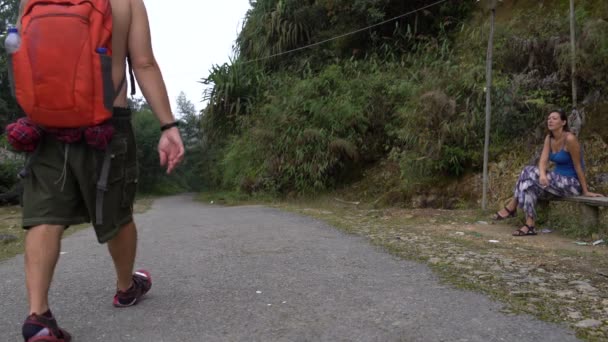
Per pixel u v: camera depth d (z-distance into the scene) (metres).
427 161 7.77
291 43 14.40
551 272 3.14
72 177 2.00
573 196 4.80
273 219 6.53
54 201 1.97
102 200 2.04
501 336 2.06
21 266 4.08
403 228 5.29
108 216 2.08
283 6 14.36
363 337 2.09
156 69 2.19
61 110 1.86
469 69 8.05
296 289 2.82
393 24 12.48
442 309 2.41
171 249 4.38
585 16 7.57
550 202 5.19
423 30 12.19
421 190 7.93
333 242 4.39
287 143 10.79
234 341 2.08
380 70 11.05
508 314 2.32
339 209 8.20
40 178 1.96
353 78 11.22
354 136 10.38
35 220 1.96
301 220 6.23
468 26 10.83
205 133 14.97
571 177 4.86
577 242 4.40
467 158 7.69
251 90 13.59
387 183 9.27
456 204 7.29
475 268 3.26
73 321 2.37
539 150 6.66
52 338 1.90
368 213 6.98
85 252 4.54
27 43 1.83
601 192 5.73
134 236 2.38
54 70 1.83
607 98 6.71
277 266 3.45
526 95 7.21
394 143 9.70
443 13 11.93
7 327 2.38
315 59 13.61
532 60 7.58
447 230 5.12
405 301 2.55
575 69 6.77
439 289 2.77
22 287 3.22
